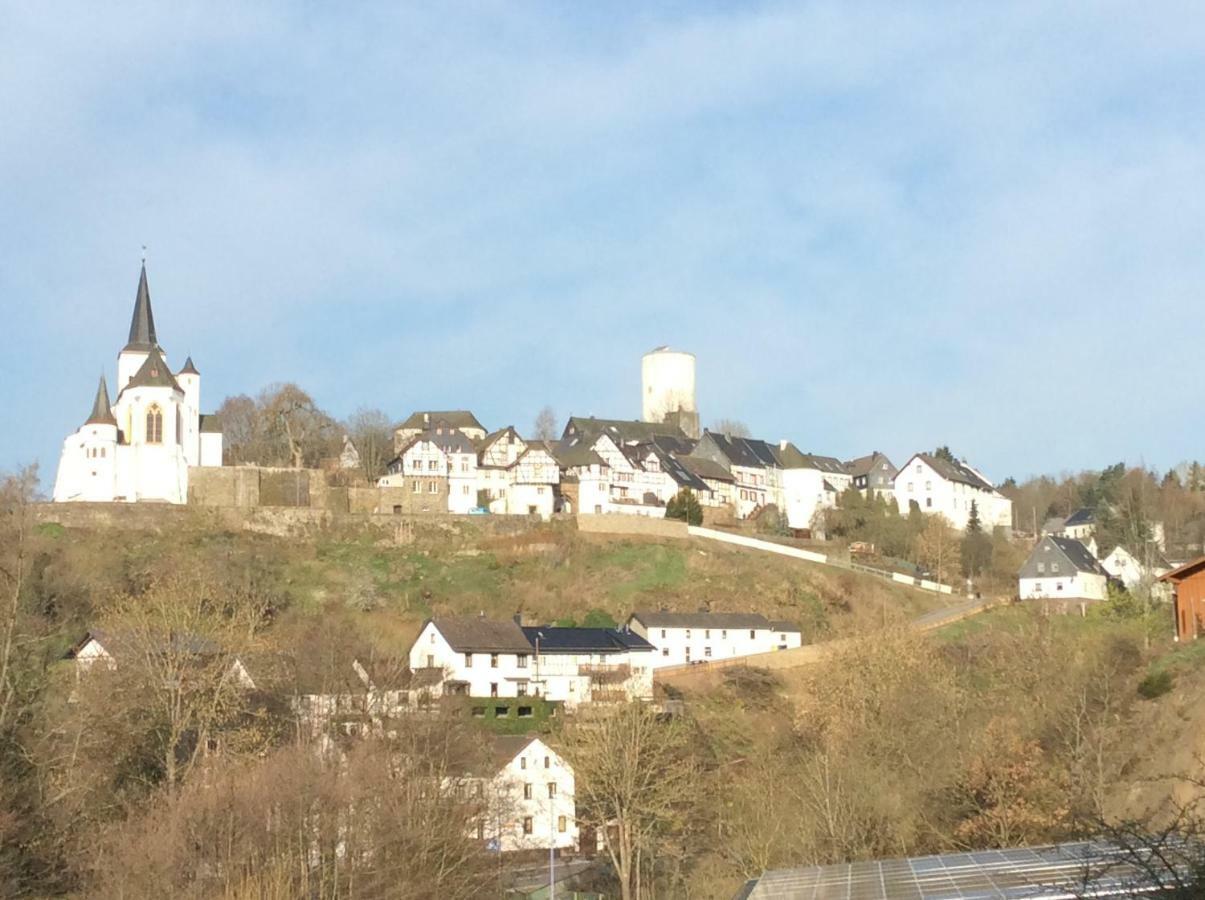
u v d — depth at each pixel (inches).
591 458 7711.6
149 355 7086.6
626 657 5354.3
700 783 3912.4
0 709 2906.0
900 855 2775.6
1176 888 1241.4
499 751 4057.6
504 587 6166.3
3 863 2645.2
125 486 6624.0
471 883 2935.5
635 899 3363.7
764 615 6107.3
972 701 3818.9
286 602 5703.7
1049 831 2647.6
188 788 2864.2
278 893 2470.5
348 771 3021.7
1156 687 3484.3
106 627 4037.9
